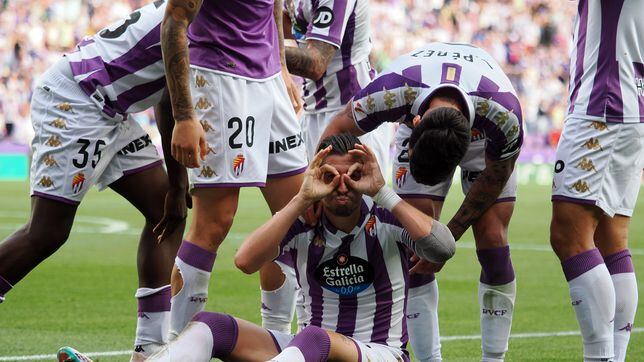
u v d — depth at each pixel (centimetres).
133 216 4294
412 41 7906
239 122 1259
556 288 2405
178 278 1264
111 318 1914
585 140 1345
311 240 1131
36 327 1809
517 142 1260
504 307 1414
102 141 1305
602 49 1348
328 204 1096
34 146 1308
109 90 1294
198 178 1262
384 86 1247
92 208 4706
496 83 1241
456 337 1762
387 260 1128
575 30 1412
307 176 1098
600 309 1326
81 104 1291
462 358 1577
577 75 1380
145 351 1377
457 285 2439
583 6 1391
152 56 1295
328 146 1102
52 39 7275
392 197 1102
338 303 1142
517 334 1805
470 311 2058
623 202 1383
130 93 1305
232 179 1259
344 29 1551
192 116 1166
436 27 8094
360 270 1124
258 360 1070
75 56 1310
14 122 7000
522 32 8431
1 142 6969
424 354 1394
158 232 1360
